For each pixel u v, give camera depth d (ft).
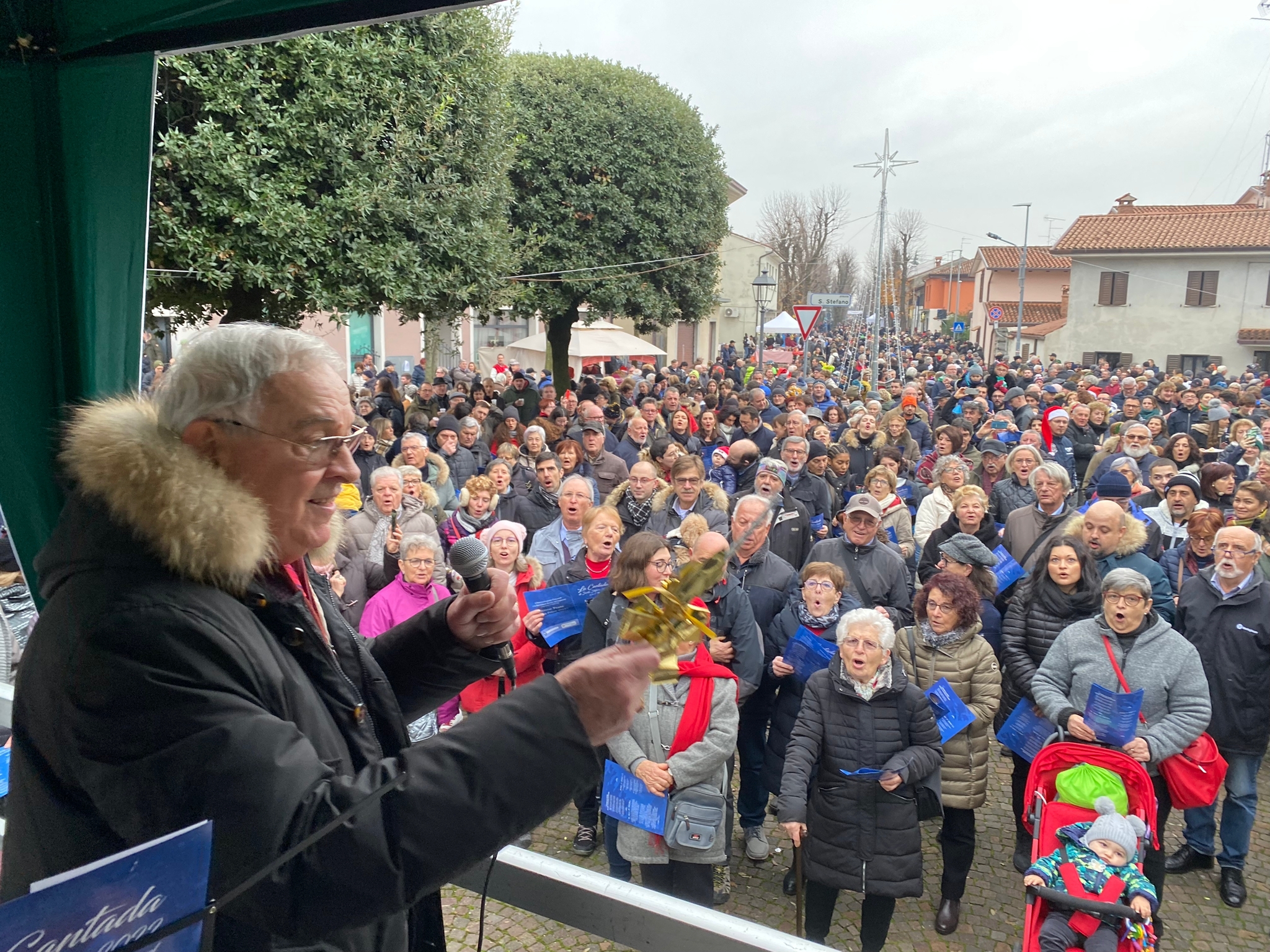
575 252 56.44
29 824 3.07
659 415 37.45
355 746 3.49
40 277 5.03
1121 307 119.24
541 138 54.29
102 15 4.71
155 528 2.93
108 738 2.75
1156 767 13.58
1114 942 10.85
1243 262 113.70
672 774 12.01
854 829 12.19
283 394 3.26
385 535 17.49
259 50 23.81
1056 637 14.75
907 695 12.27
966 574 17.13
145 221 5.32
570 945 9.61
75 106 4.98
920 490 27.86
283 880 2.62
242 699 2.90
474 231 30.55
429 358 73.00
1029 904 11.43
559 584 16.08
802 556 20.84
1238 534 14.93
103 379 5.25
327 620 3.86
